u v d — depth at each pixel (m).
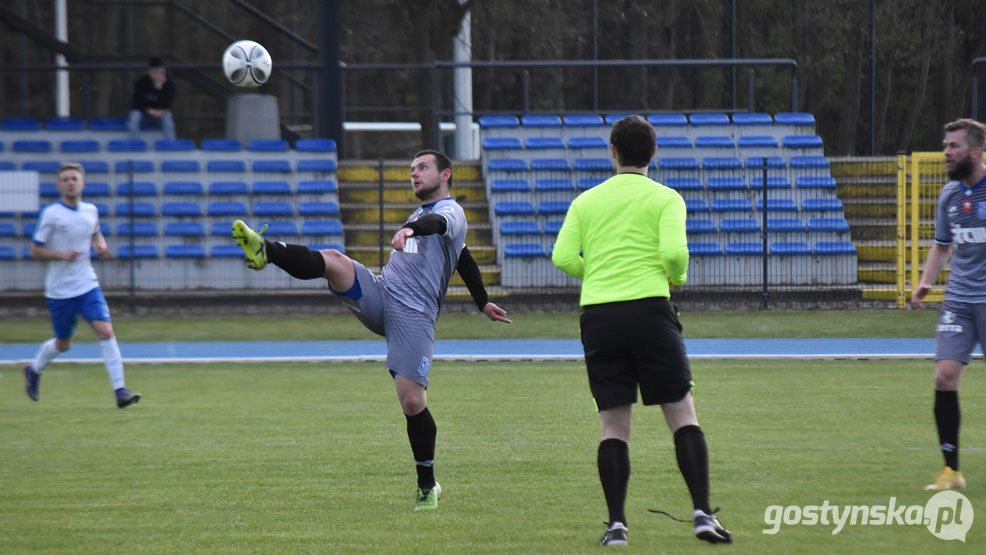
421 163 19.55
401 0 84.88
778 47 109.81
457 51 82.50
